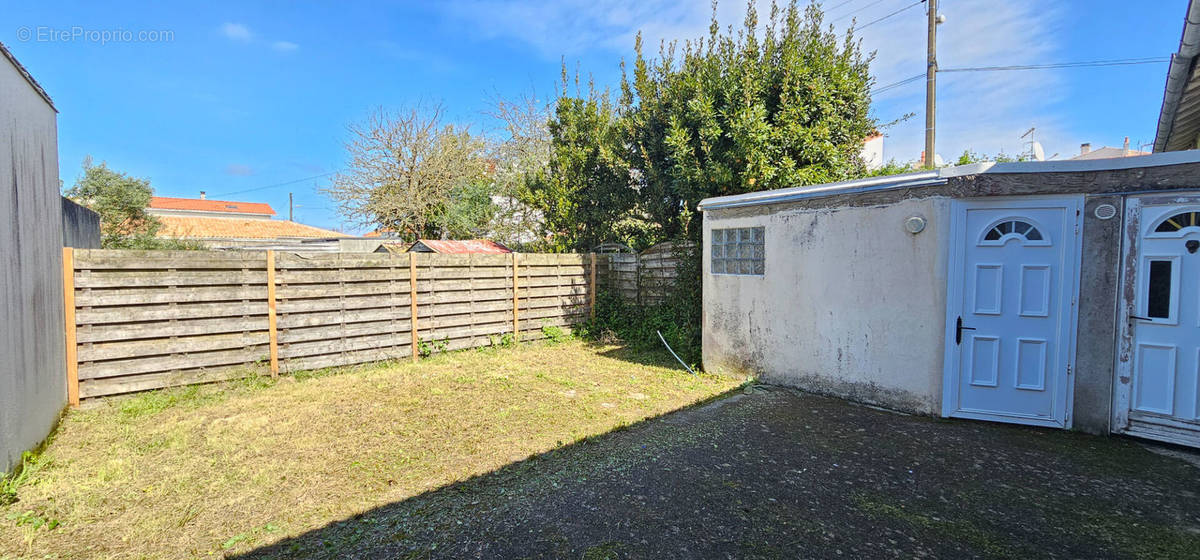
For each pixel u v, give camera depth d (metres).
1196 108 5.93
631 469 3.90
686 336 8.17
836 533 2.93
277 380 6.74
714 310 7.08
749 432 4.68
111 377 5.64
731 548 2.79
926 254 4.96
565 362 8.05
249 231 34.06
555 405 5.73
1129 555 2.69
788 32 7.96
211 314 6.29
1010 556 2.69
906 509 3.21
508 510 3.28
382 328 7.79
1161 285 4.12
